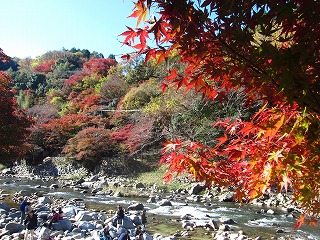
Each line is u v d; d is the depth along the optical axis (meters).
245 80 1.58
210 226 10.85
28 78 55.50
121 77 37.16
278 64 1.32
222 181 2.01
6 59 17.89
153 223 11.46
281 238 9.45
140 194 17.31
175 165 2.04
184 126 18.88
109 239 9.05
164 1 1.45
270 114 1.66
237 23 1.39
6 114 15.09
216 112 17.61
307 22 1.33
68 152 26.48
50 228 10.28
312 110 1.35
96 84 40.91
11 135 15.00
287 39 1.38
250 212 13.27
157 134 21.95
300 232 10.12
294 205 13.74
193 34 1.46
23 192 16.73
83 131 25.42
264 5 1.36
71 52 73.75
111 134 24.58
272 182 1.72
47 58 71.75
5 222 10.91
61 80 50.78
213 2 1.42
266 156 1.69
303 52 1.29
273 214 12.91
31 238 8.80
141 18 1.59
